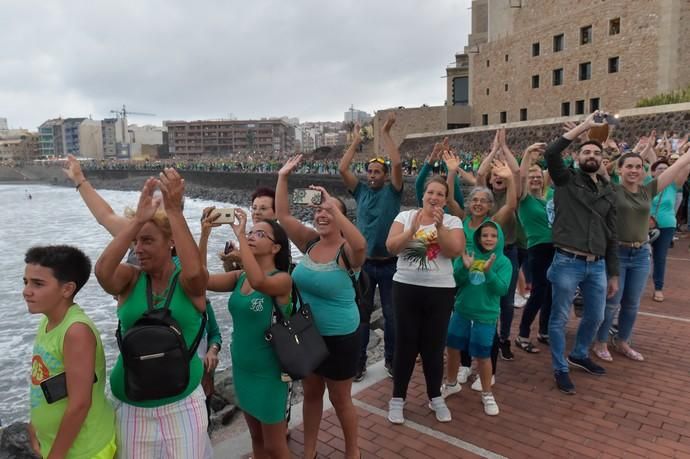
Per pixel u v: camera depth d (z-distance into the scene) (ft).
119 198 214.48
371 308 16.39
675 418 13.24
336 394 11.01
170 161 353.10
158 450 7.96
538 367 16.92
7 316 42.37
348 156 17.11
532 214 17.87
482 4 203.21
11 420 25.05
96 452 7.60
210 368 11.11
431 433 12.81
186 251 7.80
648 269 17.21
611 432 12.64
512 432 12.76
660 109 83.51
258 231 9.77
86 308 42.19
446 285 12.91
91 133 524.52
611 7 111.24
